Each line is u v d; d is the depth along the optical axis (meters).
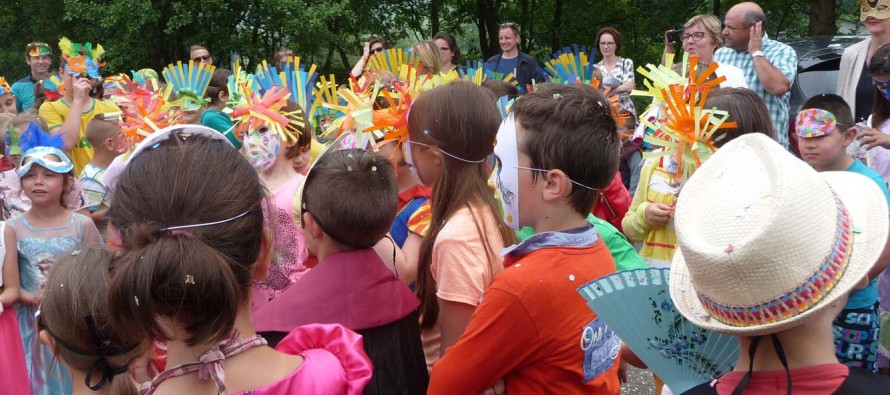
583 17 15.18
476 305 2.16
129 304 1.24
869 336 2.88
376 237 2.19
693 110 2.85
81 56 5.70
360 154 2.28
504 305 1.75
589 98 1.88
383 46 6.21
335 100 3.90
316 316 2.10
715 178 1.35
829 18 11.92
